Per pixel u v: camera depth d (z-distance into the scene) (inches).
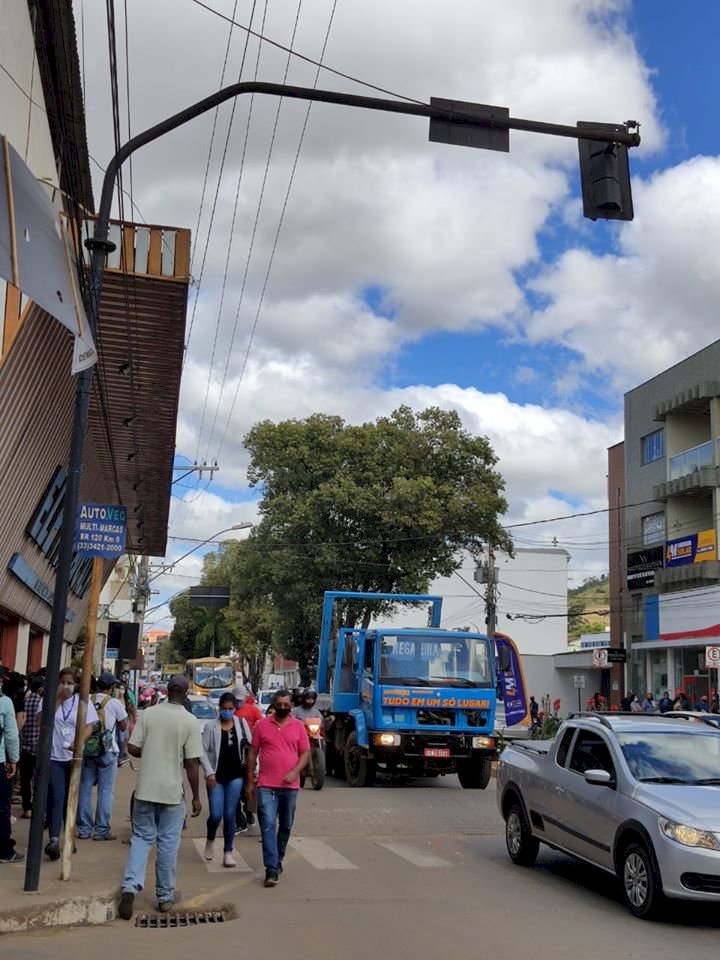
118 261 569.0
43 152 597.6
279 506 1465.3
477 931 307.9
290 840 486.0
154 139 359.3
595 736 391.5
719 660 1047.6
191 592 1611.7
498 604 2738.7
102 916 315.6
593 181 361.1
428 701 725.3
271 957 272.7
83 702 356.8
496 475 1496.1
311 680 1619.1
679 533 1531.7
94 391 725.9
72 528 342.0
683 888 314.3
